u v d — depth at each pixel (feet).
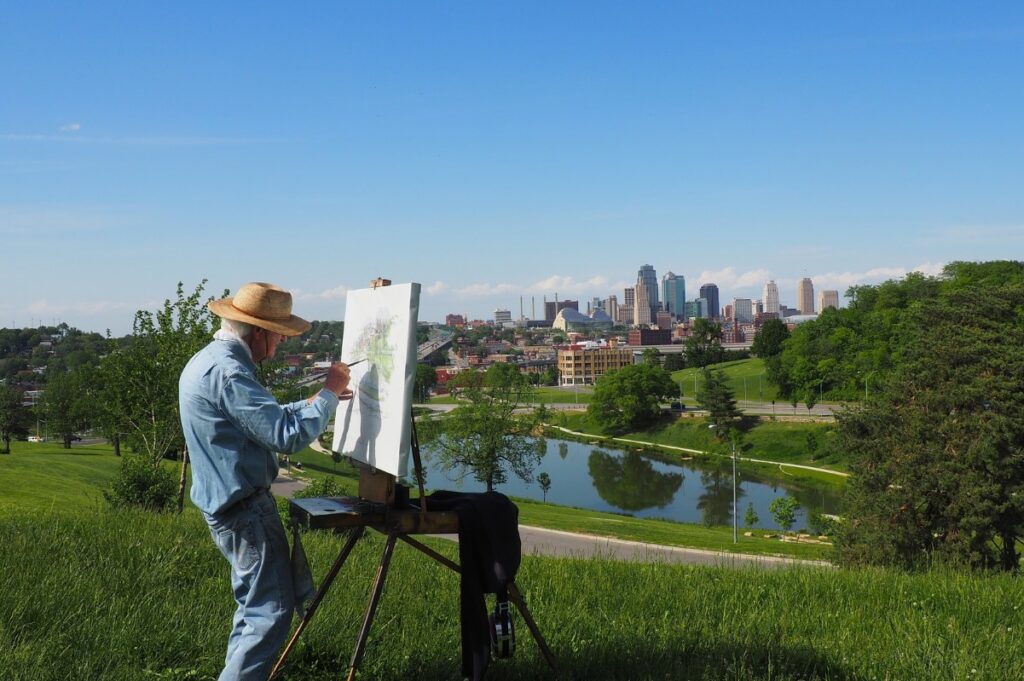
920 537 94.38
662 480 277.44
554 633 15.31
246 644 10.70
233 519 10.68
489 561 11.65
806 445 313.32
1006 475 92.32
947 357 102.89
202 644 13.69
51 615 14.79
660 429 395.34
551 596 19.20
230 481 10.50
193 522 28.68
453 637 14.93
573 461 329.31
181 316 77.36
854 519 98.32
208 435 10.45
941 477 93.91
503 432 208.54
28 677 11.69
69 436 259.80
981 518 90.22
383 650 13.84
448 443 210.59
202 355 10.80
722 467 303.68
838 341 409.28
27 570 17.80
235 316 10.87
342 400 13.12
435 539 68.18
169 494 53.62
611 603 18.84
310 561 23.38
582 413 463.83
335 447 13.19
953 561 88.99
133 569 19.13
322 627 14.43
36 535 22.53
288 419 10.50
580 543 102.32
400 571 22.20
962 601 19.47
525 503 184.14
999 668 13.34
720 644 14.61
